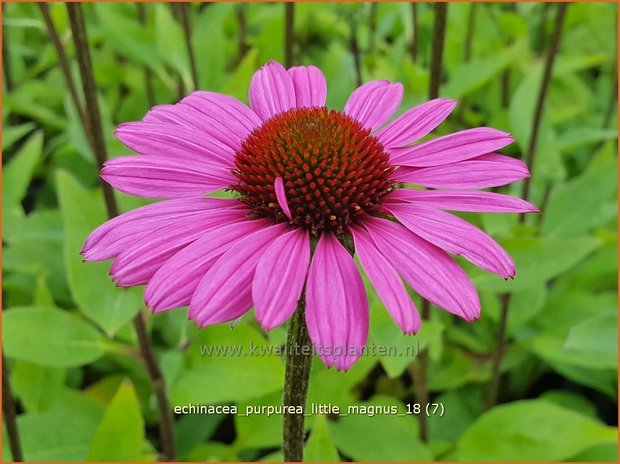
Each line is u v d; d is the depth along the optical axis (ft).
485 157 0.56
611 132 1.02
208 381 0.76
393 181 0.55
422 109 0.60
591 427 0.84
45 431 0.84
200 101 0.61
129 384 0.71
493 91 1.38
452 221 0.51
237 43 1.46
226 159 0.57
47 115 1.22
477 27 1.31
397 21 1.53
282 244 0.48
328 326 0.44
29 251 1.02
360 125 0.56
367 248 0.49
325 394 0.82
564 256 0.86
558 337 1.02
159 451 0.99
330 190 0.52
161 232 0.49
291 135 0.53
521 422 0.87
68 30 1.05
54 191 1.26
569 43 1.55
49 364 0.79
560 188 1.12
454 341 1.09
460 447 0.89
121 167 0.53
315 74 0.64
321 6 1.40
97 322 0.76
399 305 0.44
